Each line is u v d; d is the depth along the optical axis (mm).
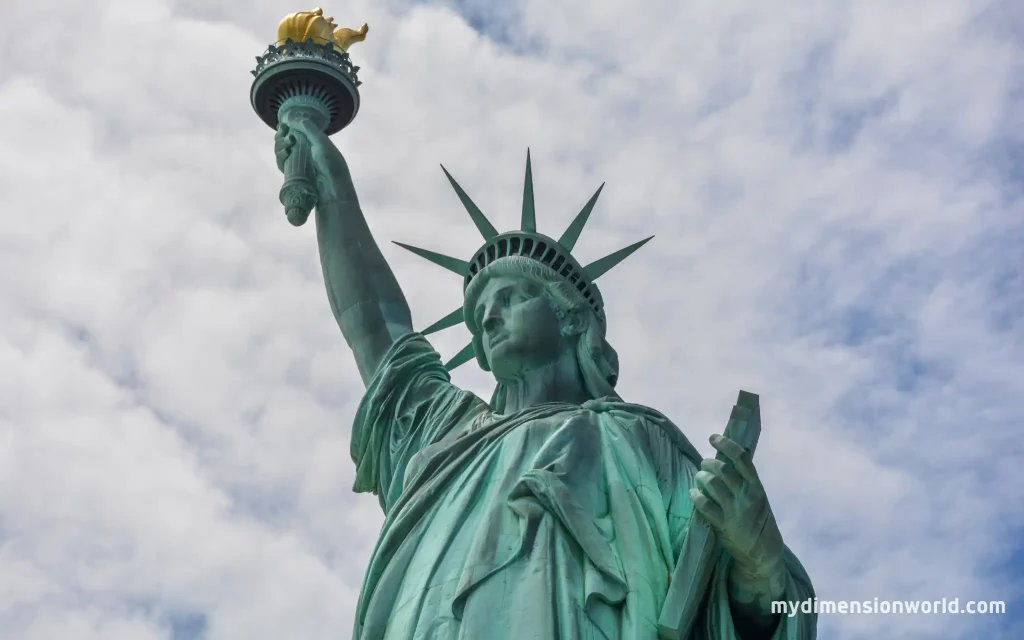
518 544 52000
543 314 60844
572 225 64938
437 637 50312
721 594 50875
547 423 56719
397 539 54719
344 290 65188
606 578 50719
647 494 54094
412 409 61156
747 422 49938
